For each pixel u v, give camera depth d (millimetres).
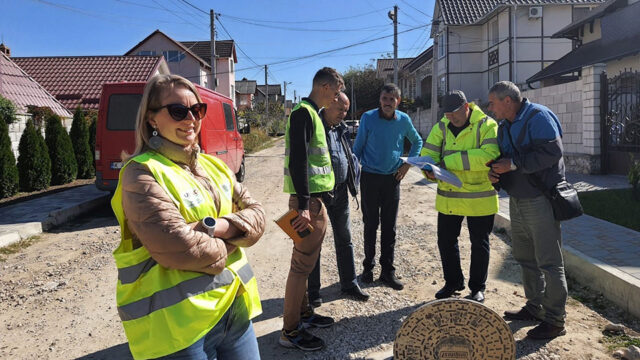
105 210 9594
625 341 3463
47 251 6570
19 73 16609
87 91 23594
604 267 4371
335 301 4414
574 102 13242
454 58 31219
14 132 12328
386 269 4812
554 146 3344
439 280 4969
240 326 2055
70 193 10672
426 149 4410
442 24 32344
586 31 18312
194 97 1975
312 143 3510
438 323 2656
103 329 4098
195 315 1813
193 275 1855
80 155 13688
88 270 5703
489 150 3908
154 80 1914
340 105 3838
